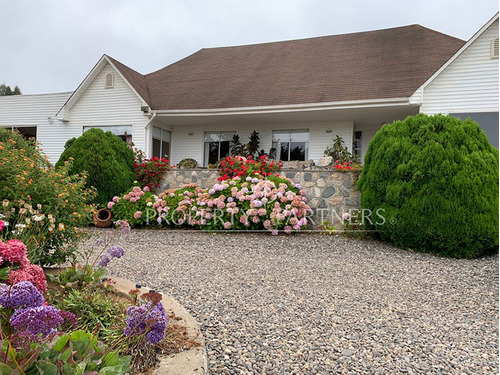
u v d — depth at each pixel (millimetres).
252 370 2135
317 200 7965
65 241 3730
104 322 2277
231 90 12109
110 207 8195
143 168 9320
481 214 5312
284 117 11188
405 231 5762
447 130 5816
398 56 11711
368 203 6504
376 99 9414
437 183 5523
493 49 8836
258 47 15453
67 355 1285
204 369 1894
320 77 11656
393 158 6125
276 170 8312
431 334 2756
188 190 8406
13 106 13875
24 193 3447
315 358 2320
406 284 4066
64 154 8617
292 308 3215
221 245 6195
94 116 12602
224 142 12688
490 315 3178
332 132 11500
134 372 1798
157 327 1772
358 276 4363
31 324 1265
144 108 11398
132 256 5203
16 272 1974
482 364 2307
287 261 5086
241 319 2914
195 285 3818
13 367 1171
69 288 2729
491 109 8867
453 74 9195
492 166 5527
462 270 4719
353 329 2801
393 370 2207
